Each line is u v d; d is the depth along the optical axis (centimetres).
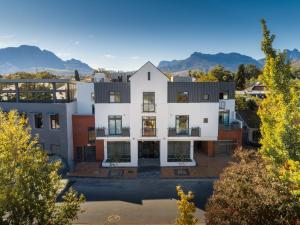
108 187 2303
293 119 923
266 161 1149
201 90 2766
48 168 1083
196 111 2789
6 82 2747
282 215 1011
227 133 2945
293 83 998
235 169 1302
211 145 3025
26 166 988
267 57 1043
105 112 2769
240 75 8138
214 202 1223
